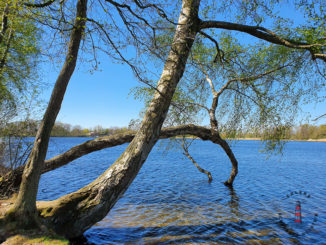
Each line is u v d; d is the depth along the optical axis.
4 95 8.90
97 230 6.75
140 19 5.18
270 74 9.63
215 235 6.65
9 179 5.93
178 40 5.74
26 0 4.85
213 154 41.19
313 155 43.81
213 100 10.54
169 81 5.55
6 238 3.91
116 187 5.08
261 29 6.47
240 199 11.17
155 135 5.46
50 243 3.88
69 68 4.70
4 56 8.57
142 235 6.51
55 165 6.50
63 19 4.91
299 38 7.32
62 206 4.83
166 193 12.13
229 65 9.66
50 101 4.60
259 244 6.12
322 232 7.03
